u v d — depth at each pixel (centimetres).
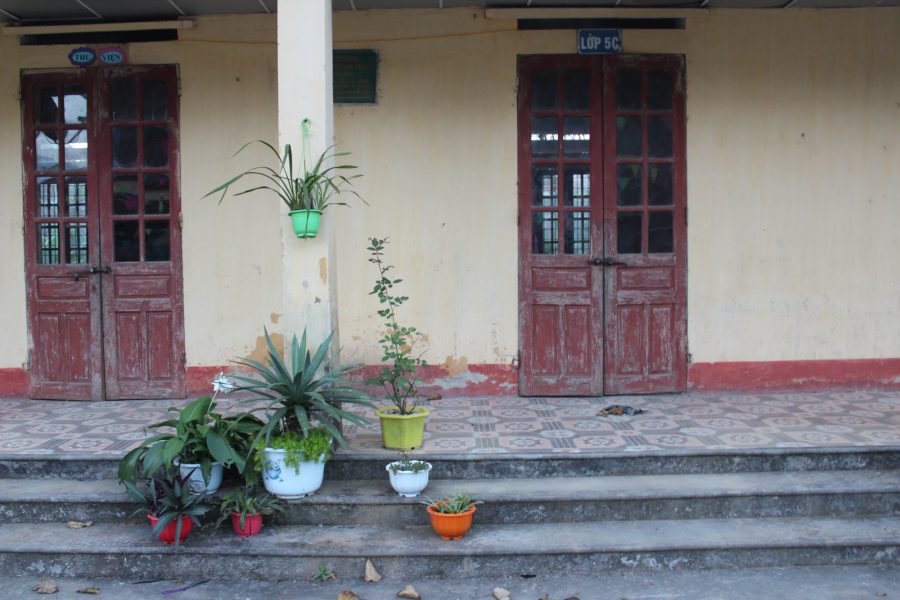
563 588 354
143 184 570
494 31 560
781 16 568
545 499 391
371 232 568
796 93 571
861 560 371
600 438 452
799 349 580
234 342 573
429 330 570
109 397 570
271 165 568
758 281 576
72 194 571
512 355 571
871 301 582
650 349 571
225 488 400
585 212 567
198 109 566
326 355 417
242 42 563
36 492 400
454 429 475
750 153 571
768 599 341
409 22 561
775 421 488
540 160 564
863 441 438
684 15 555
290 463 380
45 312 571
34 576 367
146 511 374
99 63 562
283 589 356
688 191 569
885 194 579
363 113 564
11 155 569
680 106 567
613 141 564
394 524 393
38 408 545
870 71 574
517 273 568
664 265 570
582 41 557
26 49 564
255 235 570
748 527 387
